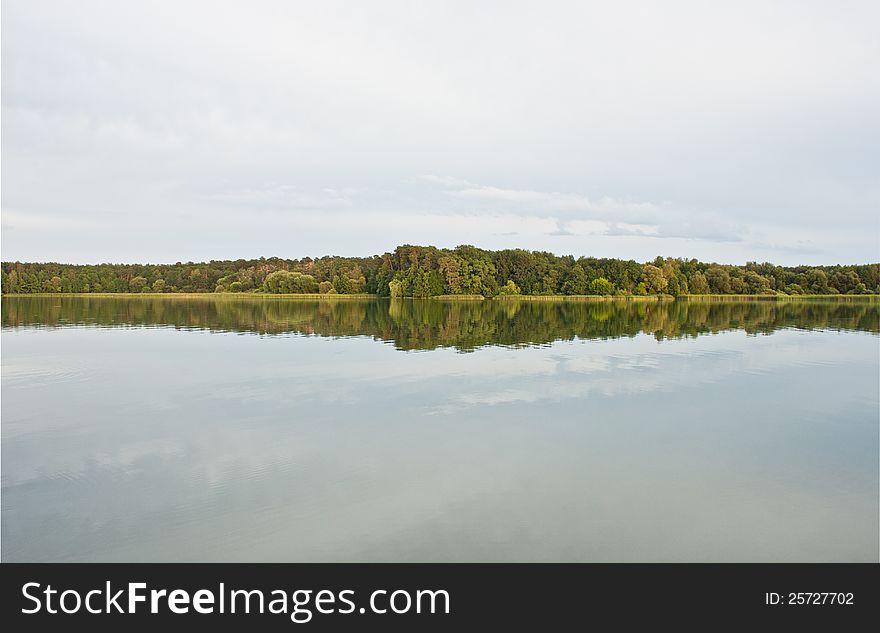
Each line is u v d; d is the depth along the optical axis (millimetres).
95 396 21828
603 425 17938
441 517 11570
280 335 43031
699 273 146875
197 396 21781
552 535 10906
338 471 13969
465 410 19656
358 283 145875
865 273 149250
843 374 26672
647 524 11352
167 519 11484
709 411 19703
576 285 138875
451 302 115000
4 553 10344
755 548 10555
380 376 25594
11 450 15531
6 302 100438
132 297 134000
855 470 14195
